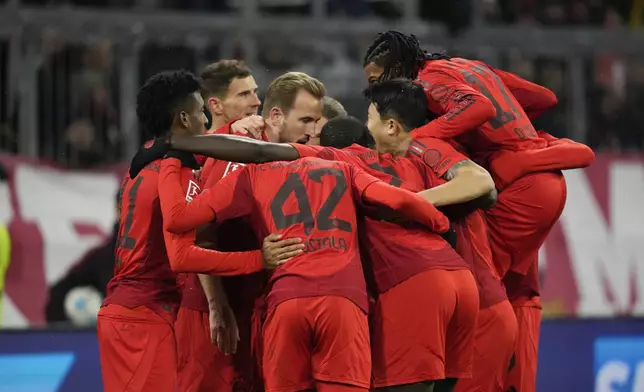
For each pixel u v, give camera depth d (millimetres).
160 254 16297
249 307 17406
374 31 31703
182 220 14656
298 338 14477
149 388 15992
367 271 15453
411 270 14953
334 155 15719
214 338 16766
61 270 27812
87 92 30141
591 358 24859
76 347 22297
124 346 16016
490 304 16141
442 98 16266
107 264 28344
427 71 16734
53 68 29922
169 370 16234
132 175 16406
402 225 15273
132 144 30312
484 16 34531
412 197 14672
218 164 16984
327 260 14492
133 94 30438
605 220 31484
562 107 33562
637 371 25219
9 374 21562
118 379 16000
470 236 16234
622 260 31266
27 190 28031
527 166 16766
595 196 31656
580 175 31719
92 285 28094
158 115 16125
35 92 29719
